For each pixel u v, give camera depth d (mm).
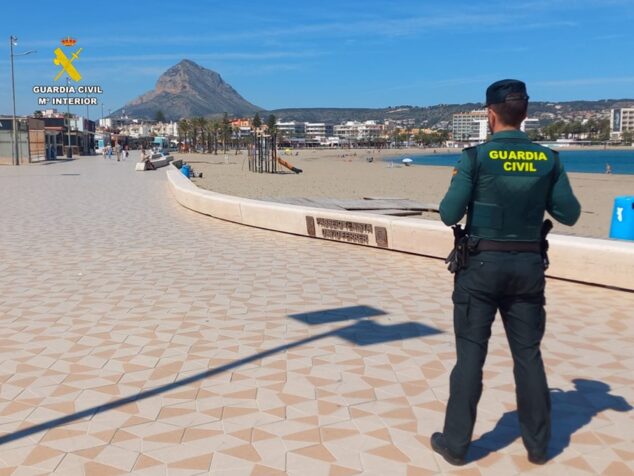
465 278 3342
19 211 15586
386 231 9898
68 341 5520
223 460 3486
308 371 4801
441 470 3396
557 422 3982
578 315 6367
